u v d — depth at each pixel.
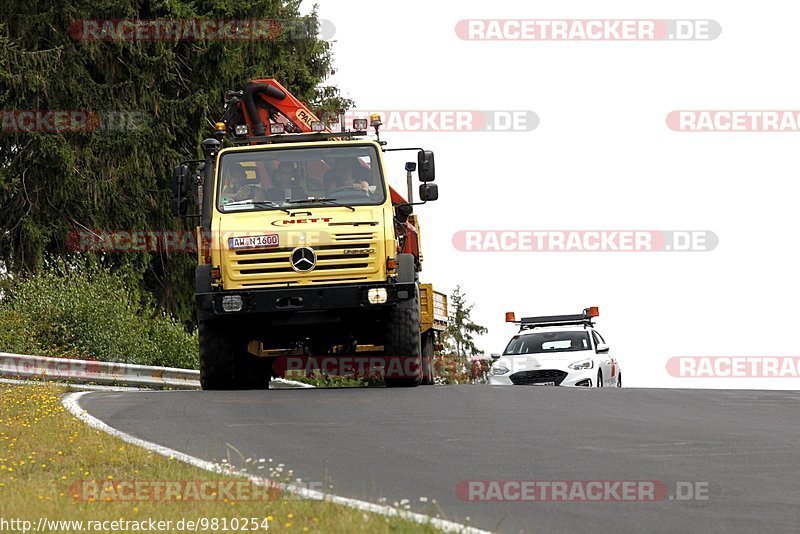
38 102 104.00
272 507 25.55
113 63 108.12
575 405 46.81
